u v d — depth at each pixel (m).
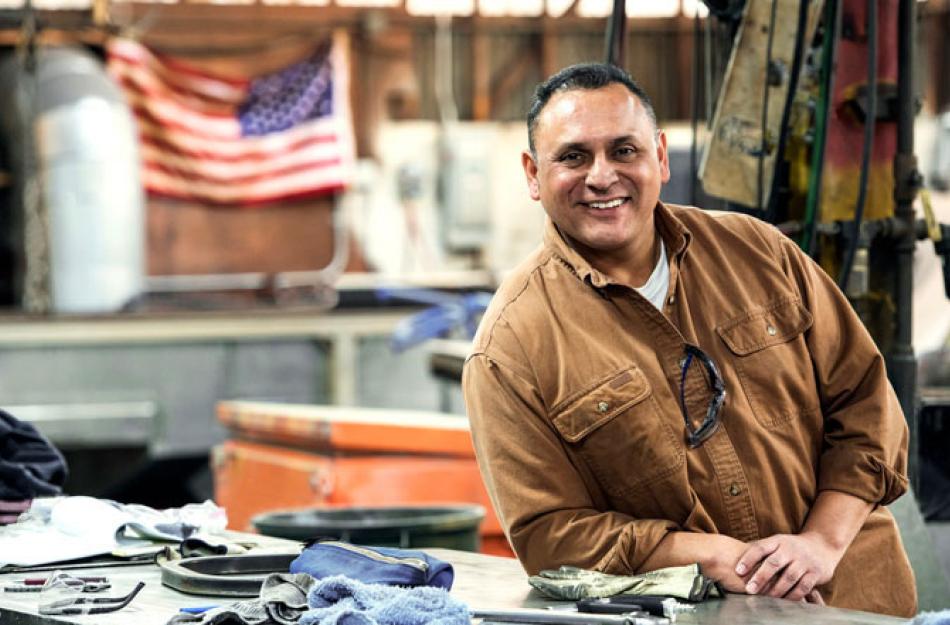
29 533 3.71
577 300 3.12
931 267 5.89
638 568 3.00
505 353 3.11
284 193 13.30
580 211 3.07
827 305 3.27
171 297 13.13
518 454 3.08
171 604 2.91
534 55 13.91
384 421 5.94
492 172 13.77
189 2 13.00
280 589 2.70
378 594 2.58
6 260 12.69
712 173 4.06
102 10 12.42
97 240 11.50
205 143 13.13
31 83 11.59
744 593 2.93
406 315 11.78
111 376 10.97
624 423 3.06
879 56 4.16
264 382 11.41
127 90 12.84
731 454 3.10
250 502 6.63
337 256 13.56
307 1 13.29
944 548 4.54
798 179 4.13
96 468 11.28
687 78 13.89
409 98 13.71
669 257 3.18
